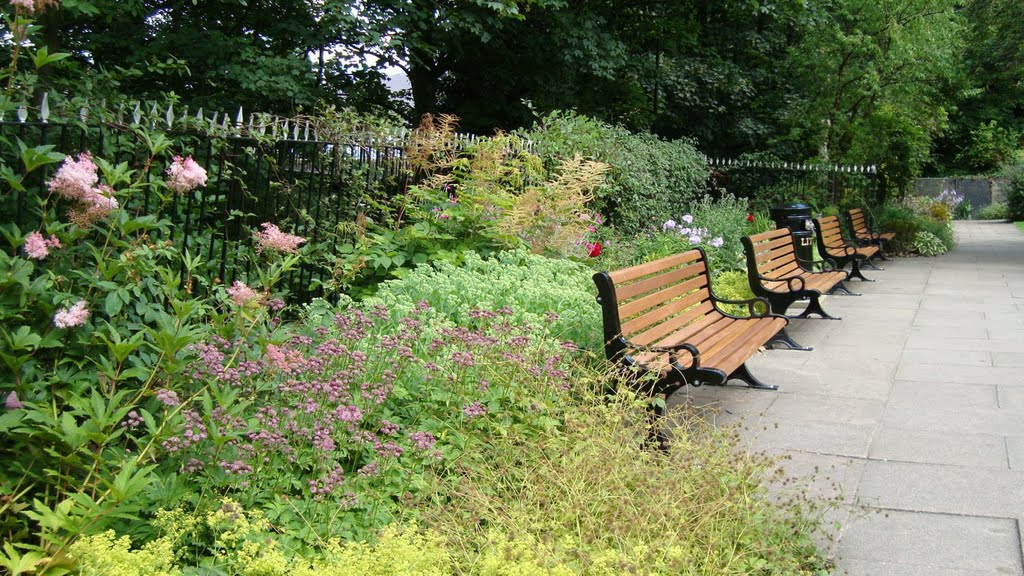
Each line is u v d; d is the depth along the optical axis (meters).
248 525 3.18
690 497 3.46
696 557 3.17
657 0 21.25
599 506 3.41
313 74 13.23
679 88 23.39
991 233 25.81
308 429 3.76
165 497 3.35
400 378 4.66
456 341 4.79
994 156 44.28
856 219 15.67
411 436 3.85
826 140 20.62
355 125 7.27
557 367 4.84
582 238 8.88
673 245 10.84
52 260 3.84
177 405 3.55
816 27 20.22
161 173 5.09
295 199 6.61
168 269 4.10
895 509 4.10
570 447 4.11
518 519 3.26
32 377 3.52
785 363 7.23
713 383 4.90
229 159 6.05
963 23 22.17
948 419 5.55
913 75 19.30
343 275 6.49
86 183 3.60
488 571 2.92
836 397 6.12
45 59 3.85
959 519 3.98
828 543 3.73
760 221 14.81
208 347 3.83
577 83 20.22
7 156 4.13
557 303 6.20
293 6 13.13
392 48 13.88
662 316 5.93
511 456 4.05
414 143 7.93
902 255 17.22
